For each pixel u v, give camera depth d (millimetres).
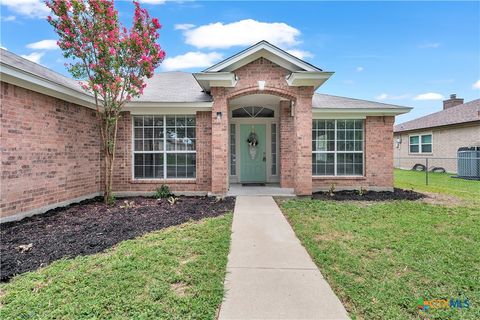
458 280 3387
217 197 8641
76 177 7867
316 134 10398
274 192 9320
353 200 8508
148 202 8125
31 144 6238
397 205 7645
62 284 3145
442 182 13898
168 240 4668
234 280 3371
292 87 8570
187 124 9477
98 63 7156
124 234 5051
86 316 2586
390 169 10195
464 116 17500
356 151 10359
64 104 7344
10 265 3701
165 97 9359
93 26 6918
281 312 2717
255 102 11031
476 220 6102
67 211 6820
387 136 10172
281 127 10398
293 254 4211
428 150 20500
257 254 4203
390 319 2646
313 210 6961
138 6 7336
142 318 2551
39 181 6480
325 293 3080
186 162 9484
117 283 3174
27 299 2844
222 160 8680
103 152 9070
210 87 8867
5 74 5309
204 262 3791
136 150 9422
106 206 7484
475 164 15148
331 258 3992
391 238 4875
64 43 6840
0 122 5469
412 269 3703
